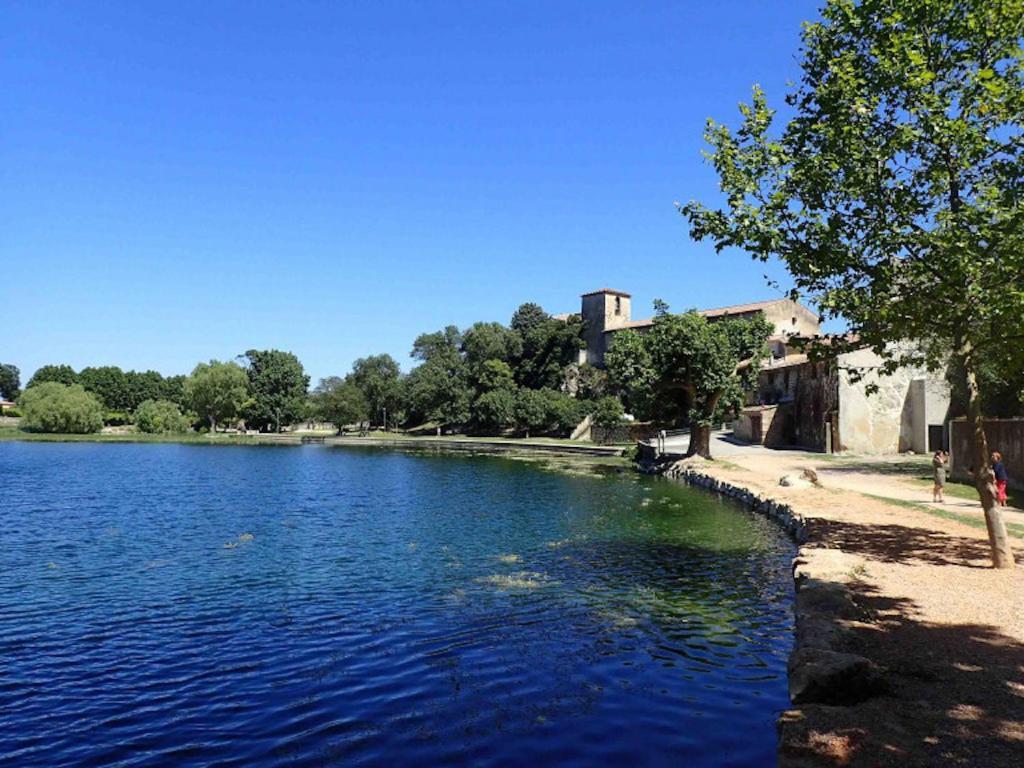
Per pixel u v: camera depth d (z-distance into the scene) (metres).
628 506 33.78
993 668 9.27
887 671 9.22
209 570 20.47
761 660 12.16
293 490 43.53
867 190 14.91
